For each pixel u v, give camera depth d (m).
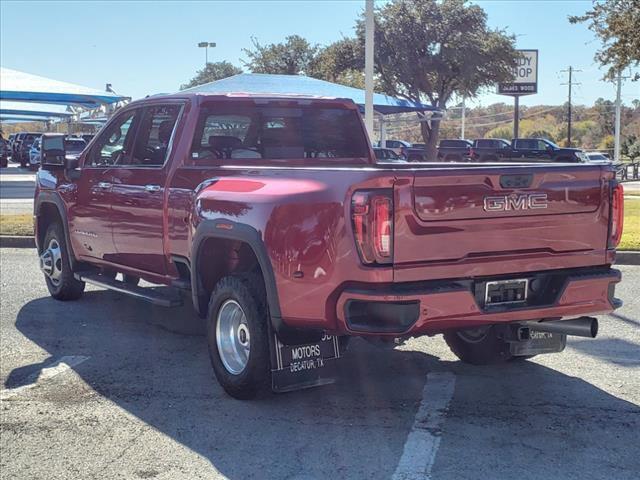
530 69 53.81
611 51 19.41
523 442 4.68
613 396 5.51
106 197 7.19
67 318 7.95
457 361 6.45
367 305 4.57
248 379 5.24
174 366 6.35
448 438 4.75
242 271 5.55
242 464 4.43
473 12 36.31
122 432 4.94
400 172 4.47
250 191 5.23
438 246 4.59
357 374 6.09
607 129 92.44
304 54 45.75
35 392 5.72
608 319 7.87
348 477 4.23
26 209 18.88
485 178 4.68
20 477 4.31
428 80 37.94
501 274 4.85
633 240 12.03
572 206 5.02
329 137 7.25
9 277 10.21
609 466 4.34
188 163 6.34
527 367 6.26
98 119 30.38
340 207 4.57
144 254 6.76
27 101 27.31
